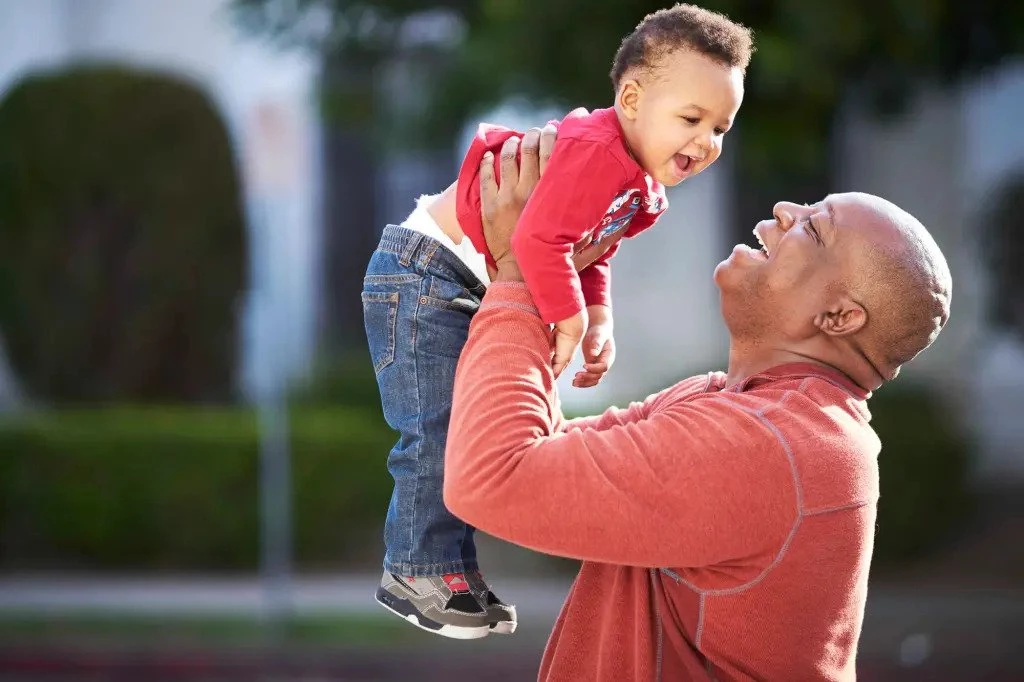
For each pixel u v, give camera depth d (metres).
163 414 14.34
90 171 15.62
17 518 13.63
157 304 15.80
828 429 2.43
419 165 17.94
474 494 2.37
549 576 12.50
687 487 2.33
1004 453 14.56
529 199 2.49
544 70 11.51
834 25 10.18
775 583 2.39
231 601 11.68
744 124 11.42
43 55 17.58
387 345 2.66
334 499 13.40
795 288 2.57
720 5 10.52
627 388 15.61
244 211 15.99
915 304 2.53
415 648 10.00
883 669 9.52
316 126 17.70
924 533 12.56
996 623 10.45
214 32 17.59
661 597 2.50
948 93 14.84
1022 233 14.87
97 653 10.08
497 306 2.48
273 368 11.96
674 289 15.57
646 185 2.58
